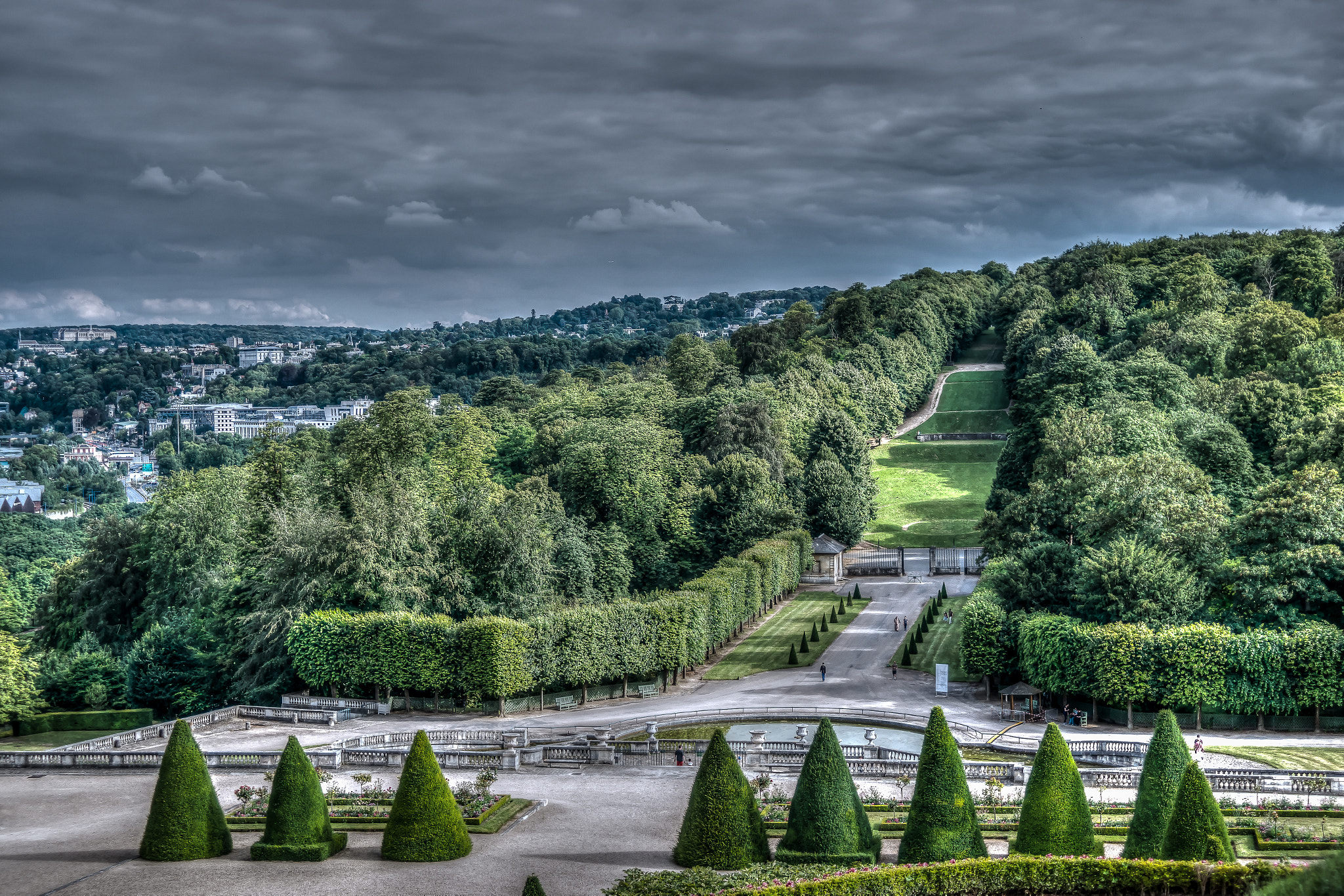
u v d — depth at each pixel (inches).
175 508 5428.2
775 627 6097.4
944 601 6555.1
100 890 2126.0
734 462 7057.1
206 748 3570.4
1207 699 3846.0
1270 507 4188.0
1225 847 2031.3
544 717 4284.0
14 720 4335.6
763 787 2908.5
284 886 2154.3
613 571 5787.4
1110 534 4596.5
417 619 4333.2
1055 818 2166.6
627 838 2519.7
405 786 2352.4
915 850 2159.2
